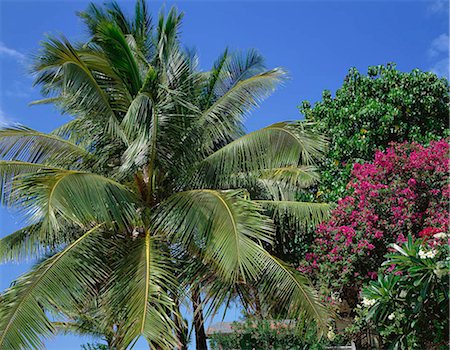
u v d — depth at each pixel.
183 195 11.42
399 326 8.82
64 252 10.63
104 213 10.51
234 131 13.48
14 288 9.78
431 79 17.19
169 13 14.27
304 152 11.68
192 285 11.57
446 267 8.05
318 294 11.43
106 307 10.52
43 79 13.63
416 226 12.09
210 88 14.27
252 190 13.97
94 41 12.91
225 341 11.77
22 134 12.58
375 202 12.09
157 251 10.96
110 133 12.55
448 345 8.52
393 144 13.55
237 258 9.73
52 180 9.91
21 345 9.16
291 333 11.39
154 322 9.45
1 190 12.02
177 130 12.09
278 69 12.65
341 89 17.77
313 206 13.43
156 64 13.83
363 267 11.73
